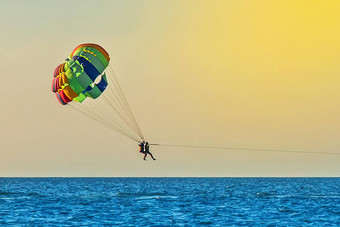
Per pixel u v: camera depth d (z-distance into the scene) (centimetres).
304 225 19125
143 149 19812
